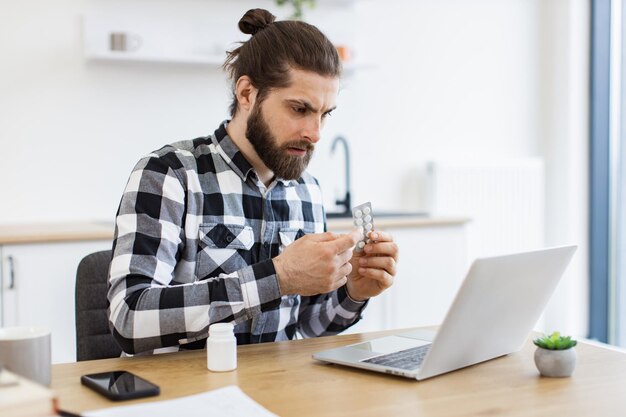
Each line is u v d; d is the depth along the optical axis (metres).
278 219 1.51
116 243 1.28
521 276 1.10
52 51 2.89
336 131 3.43
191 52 3.10
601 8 3.83
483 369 1.13
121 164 3.02
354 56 3.41
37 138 2.89
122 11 2.98
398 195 3.59
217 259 1.41
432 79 3.64
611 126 3.88
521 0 3.86
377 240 1.38
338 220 2.88
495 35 3.80
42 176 2.90
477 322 1.08
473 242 3.64
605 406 0.95
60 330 2.37
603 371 1.12
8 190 2.86
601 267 3.93
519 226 3.75
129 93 3.02
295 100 1.34
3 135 2.84
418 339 1.29
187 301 1.18
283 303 1.47
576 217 3.87
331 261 1.20
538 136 3.95
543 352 1.09
